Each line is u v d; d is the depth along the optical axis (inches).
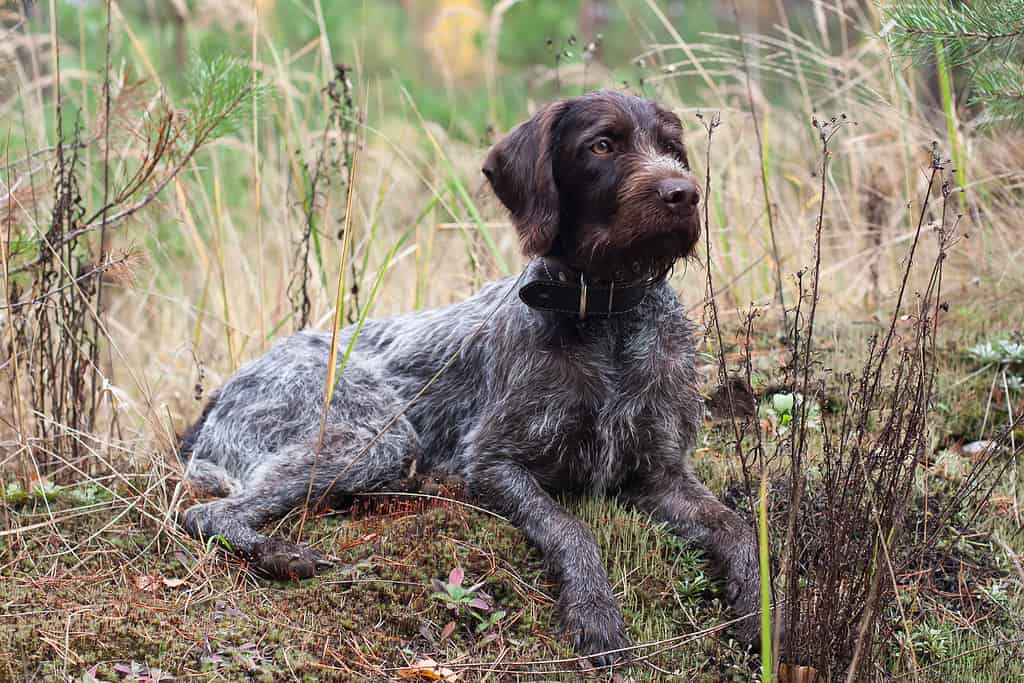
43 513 187.6
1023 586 169.3
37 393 212.4
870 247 288.8
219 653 151.4
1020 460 200.5
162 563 177.5
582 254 185.0
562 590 167.9
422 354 217.5
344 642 157.4
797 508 145.3
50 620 155.6
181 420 259.4
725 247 287.9
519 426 190.5
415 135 375.9
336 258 298.2
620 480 195.6
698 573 175.8
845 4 323.3
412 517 186.2
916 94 313.0
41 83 264.2
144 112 215.8
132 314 329.1
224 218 307.6
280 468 194.9
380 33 461.4
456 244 315.3
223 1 307.9
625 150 182.7
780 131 345.4
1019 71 179.8
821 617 145.3
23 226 210.2
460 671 153.4
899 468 145.6
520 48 503.5
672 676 156.2
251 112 224.8
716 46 317.7
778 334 254.7
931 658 159.8
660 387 191.3
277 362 215.0
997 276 258.8
